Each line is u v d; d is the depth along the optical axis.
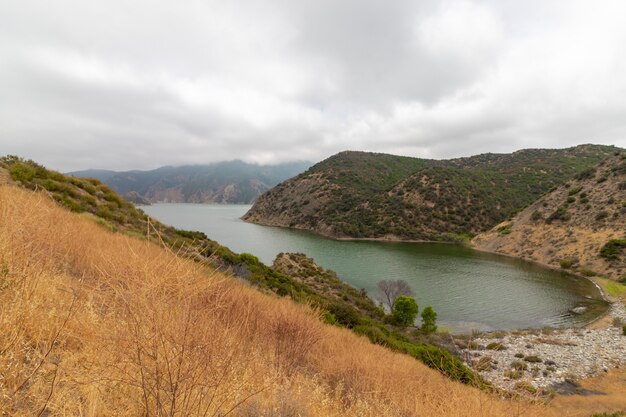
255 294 7.00
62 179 15.83
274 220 145.50
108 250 3.79
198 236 18.89
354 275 57.31
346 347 6.90
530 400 3.53
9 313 1.72
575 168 139.00
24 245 2.58
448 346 25.34
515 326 36.00
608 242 58.91
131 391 1.57
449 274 58.12
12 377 1.48
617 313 38.88
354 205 127.31
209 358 1.76
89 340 1.78
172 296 1.79
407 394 4.37
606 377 21.83
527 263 67.00
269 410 2.28
